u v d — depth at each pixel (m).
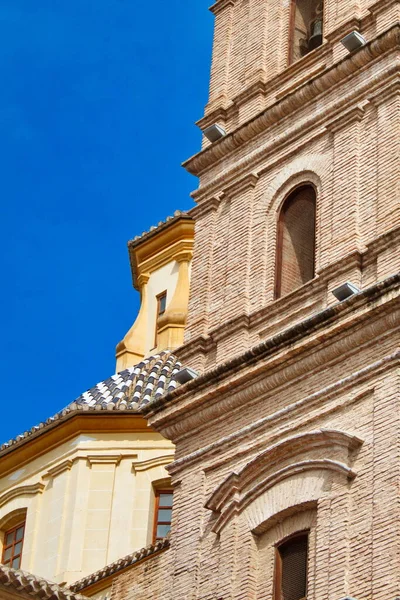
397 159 35.72
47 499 46.00
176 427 37.09
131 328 52.03
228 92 41.88
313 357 34.59
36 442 46.94
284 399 35.09
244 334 37.09
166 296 51.78
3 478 47.53
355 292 34.38
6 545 46.41
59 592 34.28
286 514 33.75
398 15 37.72
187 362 38.03
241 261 38.47
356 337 33.91
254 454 35.06
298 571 33.19
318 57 39.53
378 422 32.66
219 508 35.09
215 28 43.84
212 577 34.44
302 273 37.53
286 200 38.50
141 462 45.41
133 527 44.47
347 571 31.61
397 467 31.69
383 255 34.75
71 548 44.38
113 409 45.84
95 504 45.03
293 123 38.97
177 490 36.41
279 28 41.62
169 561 35.81
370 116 37.16
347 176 36.72
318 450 33.62
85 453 45.78
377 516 31.61
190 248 51.88
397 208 35.03
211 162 40.78
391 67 36.91
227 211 39.81
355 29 38.66
